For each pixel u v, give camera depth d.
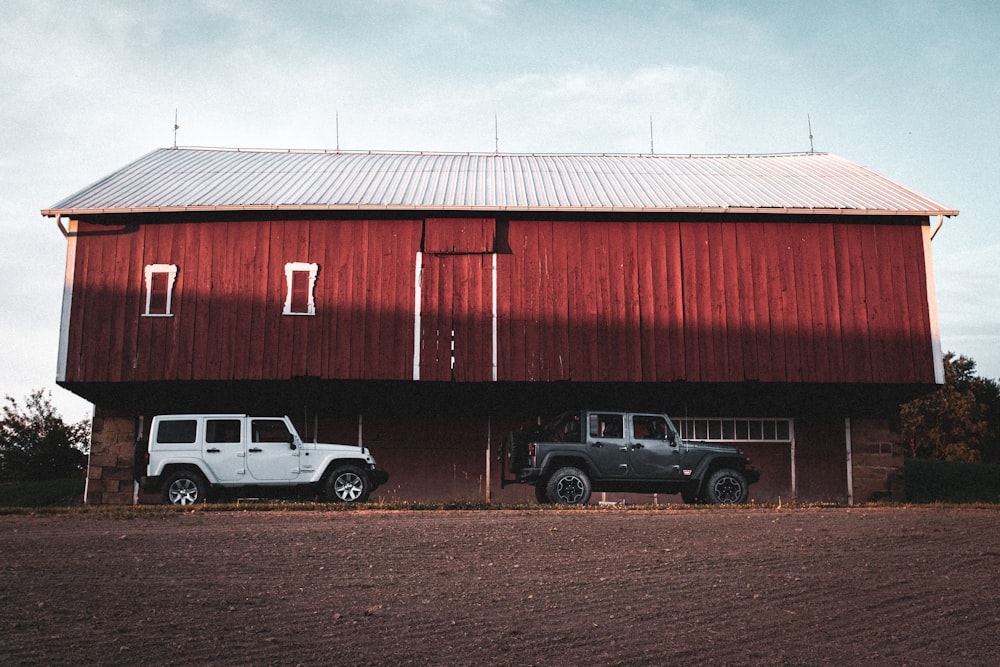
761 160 26.75
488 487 21.33
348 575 9.20
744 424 21.92
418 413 21.78
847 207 20.98
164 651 6.61
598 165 25.75
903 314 20.94
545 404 21.86
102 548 10.47
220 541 10.97
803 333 20.80
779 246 21.17
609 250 21.12
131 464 21.50
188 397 21.81
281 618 7.56
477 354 20.53
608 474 16.62
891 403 22.03
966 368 57.41
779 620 7.73
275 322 20.59
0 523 12.81
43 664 6.26
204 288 20.73
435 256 20.98
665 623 7.58
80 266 20.84
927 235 21.25
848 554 10.51
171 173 23.59
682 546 10.92
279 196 21.41
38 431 29.84
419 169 24.58
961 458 53.50
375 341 20.53
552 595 8.47
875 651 6.94
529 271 20.97
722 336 20.75
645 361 20.61
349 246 21.00
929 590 8.83
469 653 6.71
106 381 20.36
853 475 21.72
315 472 16.91
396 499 21.20
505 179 23.52
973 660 6.76
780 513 14.15
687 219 21.27
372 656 6.59
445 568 9.59
